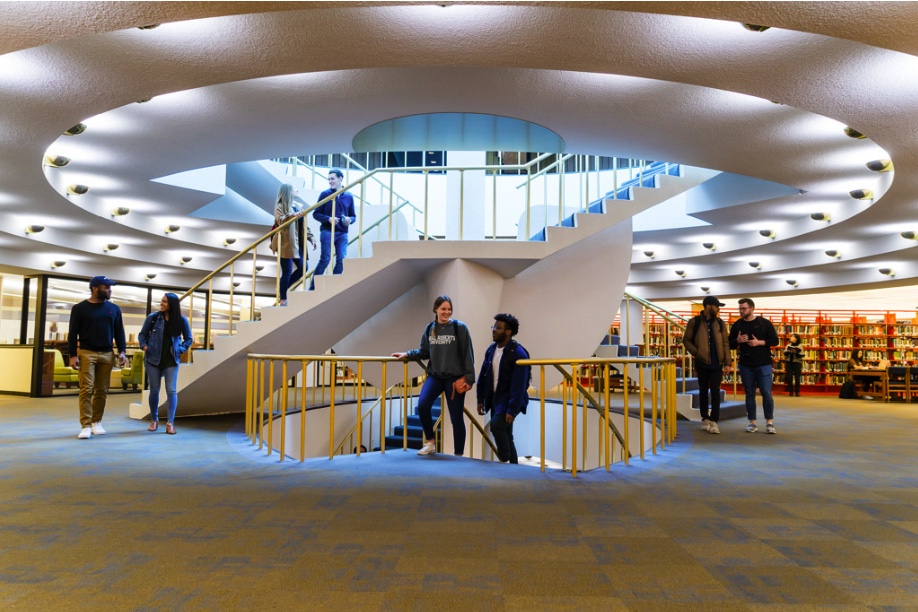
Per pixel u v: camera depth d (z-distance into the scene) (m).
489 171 13.52
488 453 8.80
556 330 9.21
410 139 7.00
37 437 6.32
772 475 4.48
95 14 3.49
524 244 7.91
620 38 4.23
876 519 3.32
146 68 4.60
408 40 4.29
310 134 6.75
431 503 3.59
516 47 4.39
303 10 3.90
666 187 8.59
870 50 4.24
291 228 7.98
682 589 2.32
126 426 7.21
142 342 6.76
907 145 5.99
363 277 7.34
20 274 12.39
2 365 12.80
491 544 2.84
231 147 7.09
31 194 8.11
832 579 2.43
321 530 3.05
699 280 15.38
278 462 4.91
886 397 12.70
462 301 7.88
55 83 4.79
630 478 4.33
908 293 18.75
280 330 7.23
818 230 10.41
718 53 4.38
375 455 5.24
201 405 7.98
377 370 9.45
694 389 9.41
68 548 2.77
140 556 2.66
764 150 6.96
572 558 2.66
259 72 4.72
